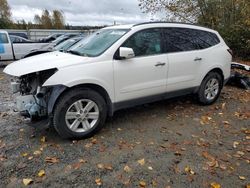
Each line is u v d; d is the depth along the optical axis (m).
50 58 4.27
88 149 3.80
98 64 4.09
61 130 3.90
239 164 3.51
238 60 13.23
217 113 5.44
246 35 12.82
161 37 4.90
